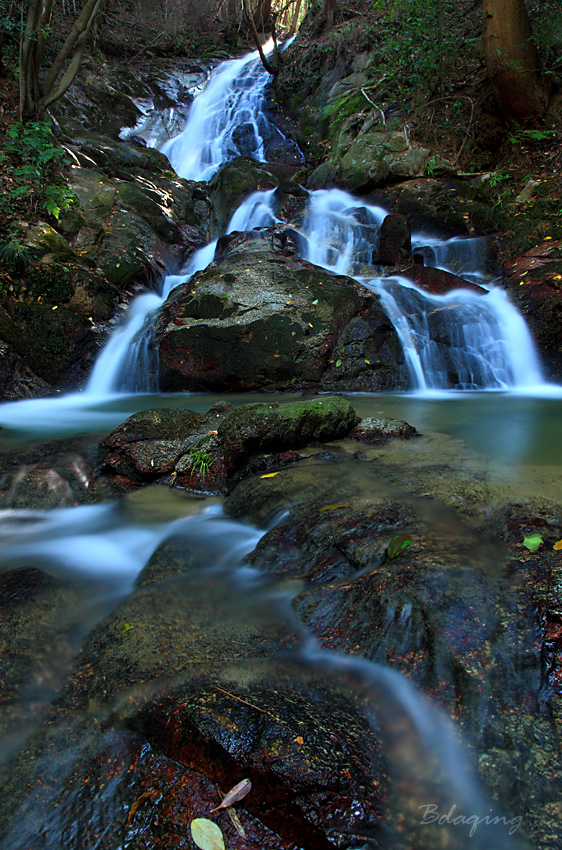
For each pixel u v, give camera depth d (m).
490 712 1.63
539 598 1.92
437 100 11.59
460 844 1.35
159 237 11.08
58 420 5.81
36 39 9.77
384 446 4.17
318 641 2.03
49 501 3.77
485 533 2.57
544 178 9.91
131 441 4.28
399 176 11.19
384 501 2.96
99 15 16.78
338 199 11.54
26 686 1.96
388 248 9.23
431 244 9.73
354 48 15.22
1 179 8.91
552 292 7.46
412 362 7.34
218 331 7.23
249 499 3.40
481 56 12.26
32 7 9.47
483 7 10.45
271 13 21.91
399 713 1.69
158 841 1.42
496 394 6.86
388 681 1.80
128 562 2.98
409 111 12.23
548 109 10.62
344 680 1.83
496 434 4.57
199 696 1.71
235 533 3.16
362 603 2.10
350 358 7.19
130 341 8.00
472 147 11.34
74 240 9.20
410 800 1.46
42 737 1.76
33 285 8.06
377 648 1.92
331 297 7.44
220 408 5.06
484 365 7.41
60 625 2.33
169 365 7.49
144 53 19.28
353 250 9.99
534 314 7.41
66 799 1.55
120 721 1.78
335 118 14.20
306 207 11.39
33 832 1.47
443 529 2.58
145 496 3.88
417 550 2.36
